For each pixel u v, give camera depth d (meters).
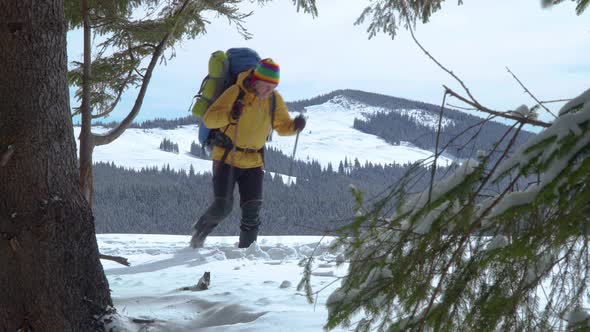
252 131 5.82
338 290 1.81
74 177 2.88
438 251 1.47
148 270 5.10
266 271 4.71
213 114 5.61
